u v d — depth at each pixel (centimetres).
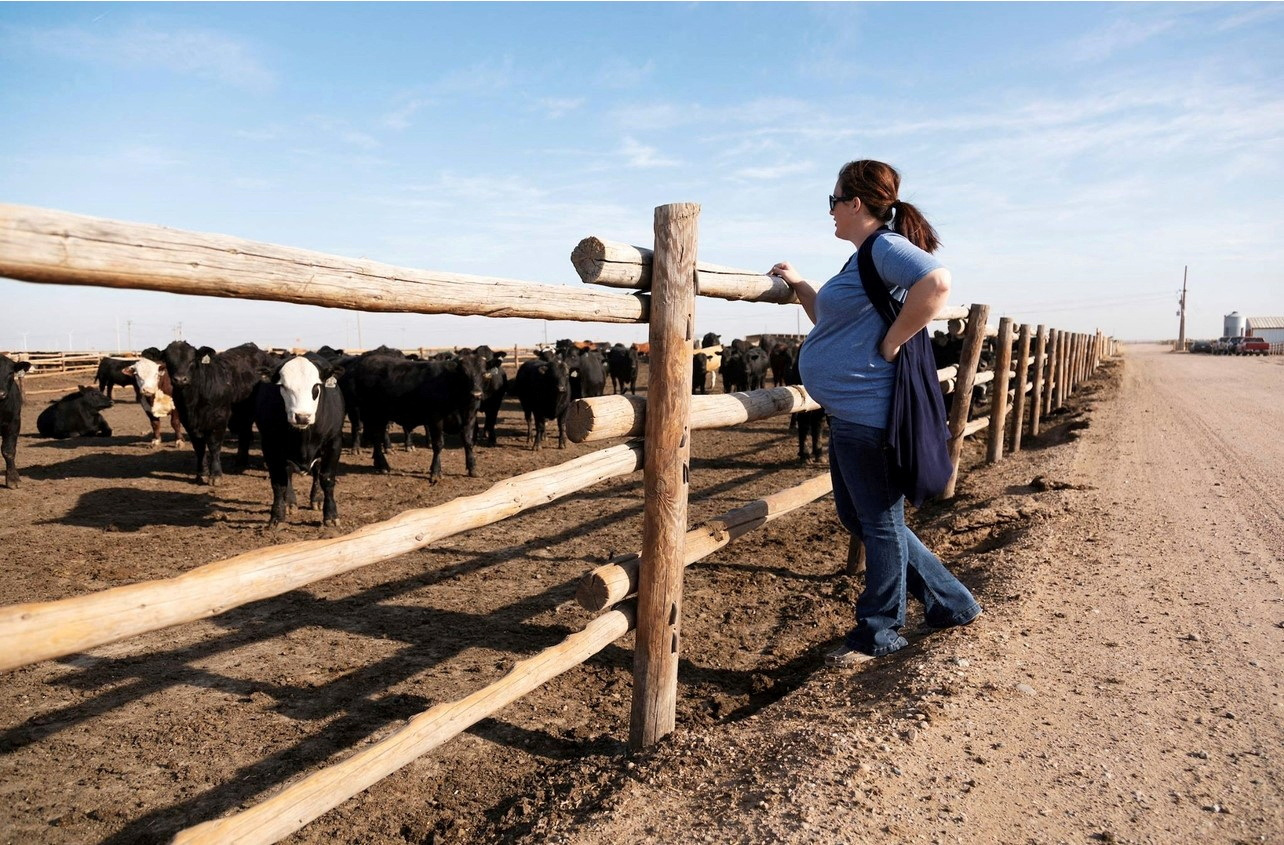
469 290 229
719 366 2520
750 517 387
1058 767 254
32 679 410
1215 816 226
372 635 468
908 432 316
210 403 940
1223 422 1256
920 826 224
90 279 143
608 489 921
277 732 352
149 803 298
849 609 483
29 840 276
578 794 281
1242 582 444
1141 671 327
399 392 1016
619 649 446
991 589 444
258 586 183
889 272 301
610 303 288
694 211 288
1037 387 1212
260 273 172
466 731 348
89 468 1104
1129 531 562
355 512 833
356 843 272
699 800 255
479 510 249
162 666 425
